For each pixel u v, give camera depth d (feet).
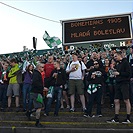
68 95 32.50
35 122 27.27
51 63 32.91
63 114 29.71
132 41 50.65
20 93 36.88
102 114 29.25
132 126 25.21
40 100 25.48
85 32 53.16
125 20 51.85
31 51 53.42
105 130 24.45
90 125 26.27
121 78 25.84
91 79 28.30
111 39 51.65
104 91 31.99
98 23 53.01
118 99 26.37
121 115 28.81
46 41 55.26
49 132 25.03
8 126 27.12
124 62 26.00
